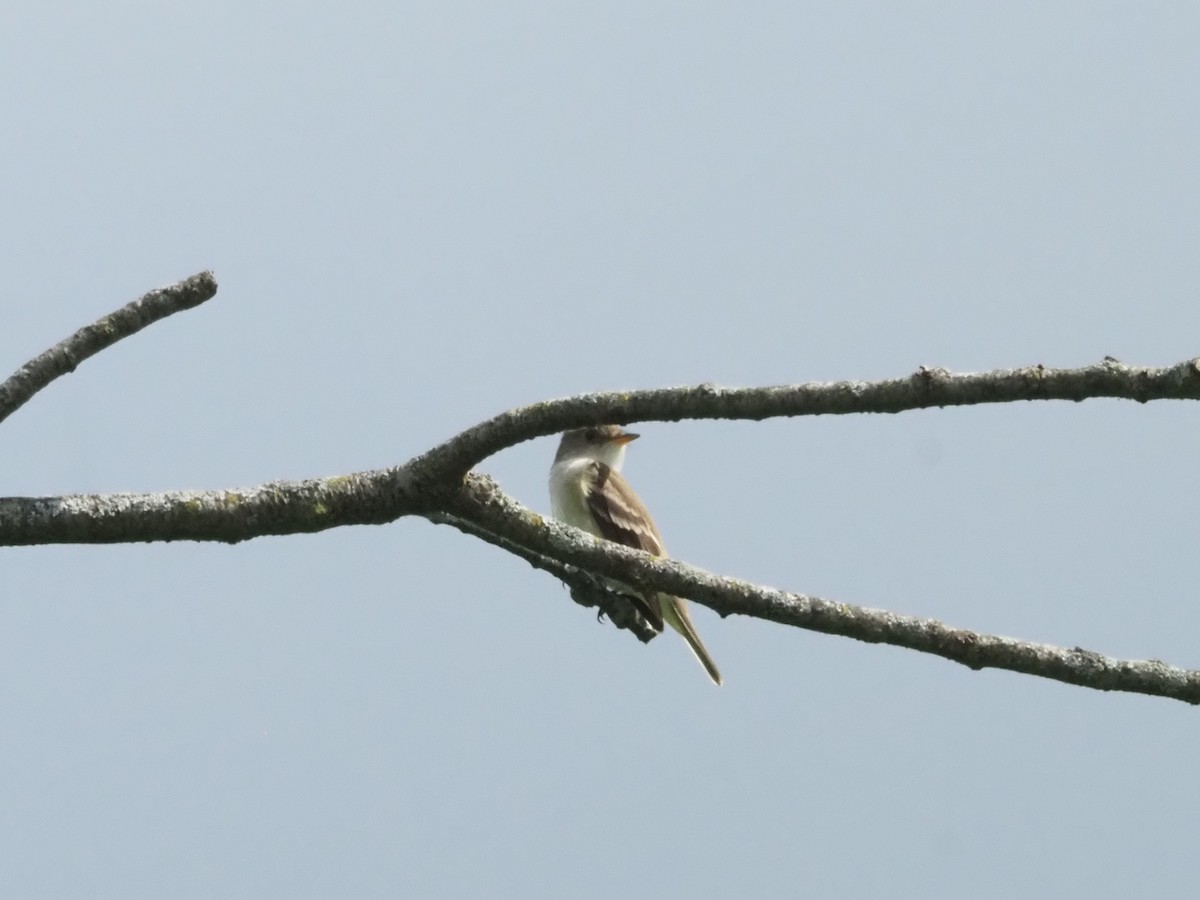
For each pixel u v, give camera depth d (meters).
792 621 6.45
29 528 5.84
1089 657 6.49
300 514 6.22
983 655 6.43
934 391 6.03
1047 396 5.93
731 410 6.14
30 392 5.90
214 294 6.16
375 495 6.31
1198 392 5.79
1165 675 6.45
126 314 6.04
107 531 5.95
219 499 6.12
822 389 6.12
